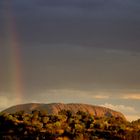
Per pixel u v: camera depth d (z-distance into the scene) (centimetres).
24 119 9119
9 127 8362
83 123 9000
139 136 7775
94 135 7725
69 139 7231
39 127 8238
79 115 10438
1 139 7406
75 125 8506
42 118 9194
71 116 10175
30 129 8012
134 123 9981
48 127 8281
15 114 9844
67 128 8294
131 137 7712
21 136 7512
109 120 10044
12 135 7650
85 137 7456
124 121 10225
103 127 8606
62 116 9788
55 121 9162
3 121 8769
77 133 7594
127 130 8281
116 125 8875
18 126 8362
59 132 7800
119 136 7669
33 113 10062
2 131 8106
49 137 7262
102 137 7650
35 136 7406
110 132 7969
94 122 9088
